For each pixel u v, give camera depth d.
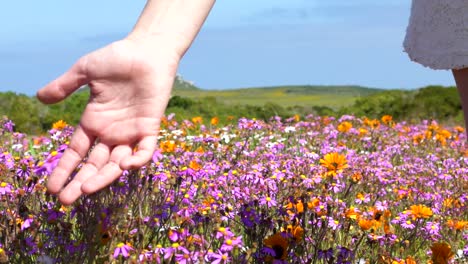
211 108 6.94
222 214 1.54
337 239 1.59
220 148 2.88
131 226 1.26
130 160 0.95
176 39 1.00
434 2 1.13
